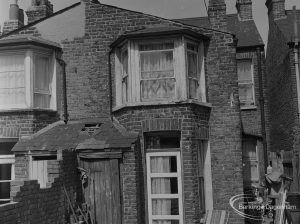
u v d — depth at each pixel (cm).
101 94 1227
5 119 1173
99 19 1255
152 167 1116
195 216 1058
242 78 1616
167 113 1093
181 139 1080
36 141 1120
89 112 1225
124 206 1038
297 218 1047
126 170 1043
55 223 871
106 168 1055
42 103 1214
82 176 1051
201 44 1191
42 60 1236
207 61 1195
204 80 1179
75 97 1238
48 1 1470
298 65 1436
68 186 980
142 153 1095
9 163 1185
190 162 1067
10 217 670
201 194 1132
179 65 1110
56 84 1243
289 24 1673
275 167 1373
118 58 1230
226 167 1152
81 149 1055
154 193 1104
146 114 1103
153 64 1147
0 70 1206
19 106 1182
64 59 1257
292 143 1452
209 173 1153
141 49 1153
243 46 1588
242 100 1603
